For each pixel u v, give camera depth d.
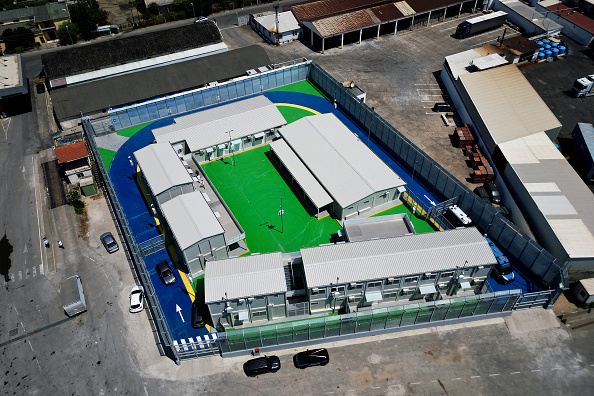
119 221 62.69
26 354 49.38
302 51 106.06
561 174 61.50
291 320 50.84
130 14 129.75
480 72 82.00
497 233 57.00
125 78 88.12
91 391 45.91
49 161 76.38
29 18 116.06
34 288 56.47
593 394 44.00
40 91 94.88
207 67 91.62
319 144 68.25
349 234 56.25
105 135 79.38
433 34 110.12
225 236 55.88
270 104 77.50
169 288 54.31
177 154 65.06
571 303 51.78
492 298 47.69
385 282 48.22
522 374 45.69
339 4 111.38
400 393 44.59
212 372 46.94
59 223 64.94
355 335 49.12
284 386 45.50
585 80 83.56
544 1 114.50
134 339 50.22
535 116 71.94
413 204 62.81
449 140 76.62
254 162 72.06
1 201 69.06
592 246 51.84
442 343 48.56
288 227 60.94
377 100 87.38
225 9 130.00
